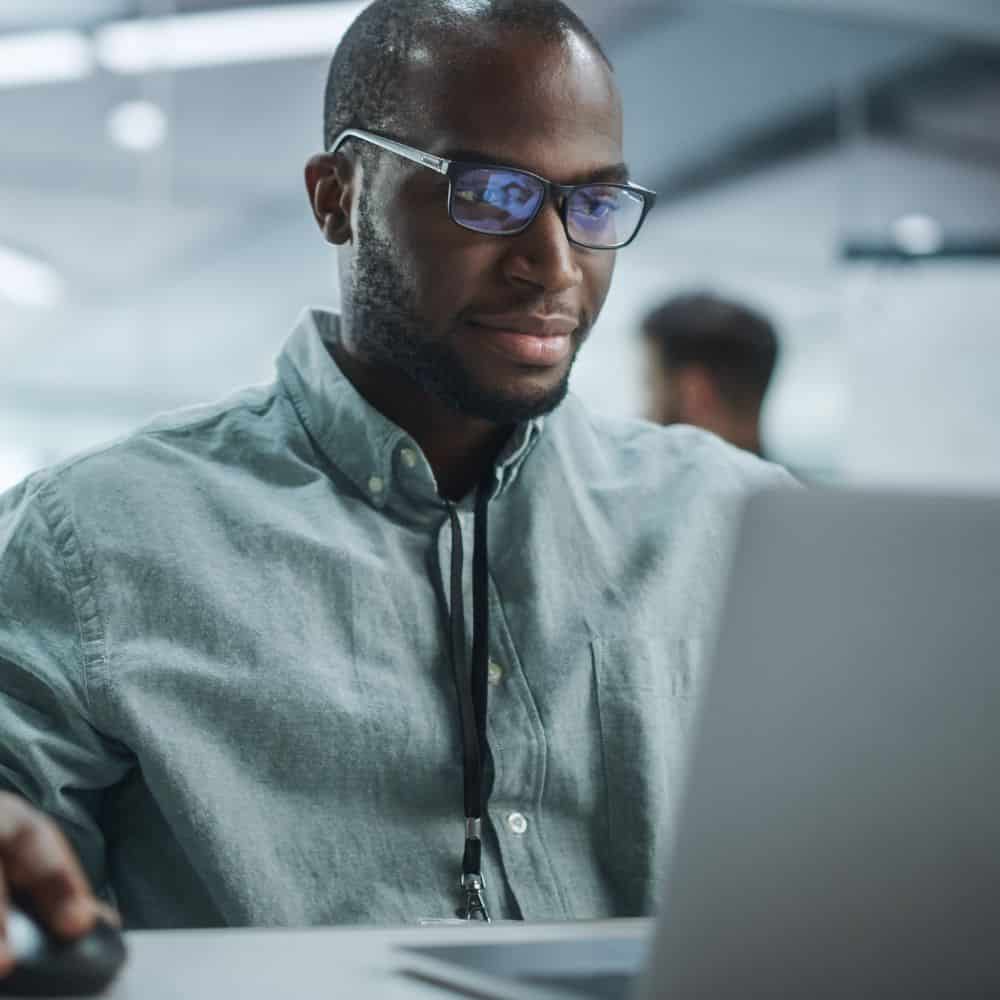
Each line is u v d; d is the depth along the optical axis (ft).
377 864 3.85
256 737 3.88
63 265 15.11
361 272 4.25
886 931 1.99
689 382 8.68
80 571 3.98
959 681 1.95
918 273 18.03
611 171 4.15
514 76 4.09
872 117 18.04
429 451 4.31
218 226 15.39
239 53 15.31
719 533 4.55
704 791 1.97
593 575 4.33
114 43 15.12
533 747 4.02
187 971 2.25
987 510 1.93
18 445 14.97
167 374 15.24
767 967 1.98
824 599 1.94
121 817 4.01
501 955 2.37
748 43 17.47
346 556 4.08
